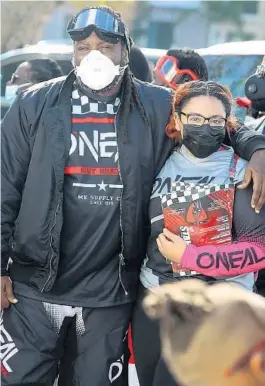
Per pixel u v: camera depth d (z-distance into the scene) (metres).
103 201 2.94
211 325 1.51
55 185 2.93
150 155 2.98
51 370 3.01
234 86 5.88
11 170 3.00
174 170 2.97
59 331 3.01
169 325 1.59
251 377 1.46
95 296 3.00
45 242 2.96
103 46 2.92
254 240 2.88
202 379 1.48
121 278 3.02
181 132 2.94
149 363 3.00
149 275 2.99
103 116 2.95
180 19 24.22
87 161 2.92
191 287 1.69
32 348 2.96
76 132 2.93
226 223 2.88
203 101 2.87
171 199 2.92
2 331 3.02
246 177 2.88
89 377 2.98
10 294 3.04
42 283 2.97
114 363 3.01
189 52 4.30
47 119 2.94
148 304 1.72
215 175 2.92
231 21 24.83
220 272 2.85
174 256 2.87
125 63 3.00
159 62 4.31
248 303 1.54
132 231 2.97
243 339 1.48
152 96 3.03
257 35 25.03
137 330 3.02
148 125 2.98
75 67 2.96
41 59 5.28
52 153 2.92
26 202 2.98
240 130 3.02
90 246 2.96
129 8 14.65
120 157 2.93
